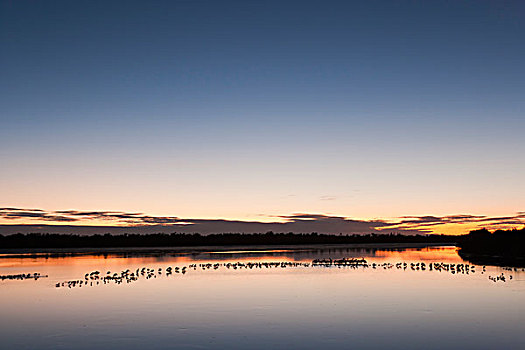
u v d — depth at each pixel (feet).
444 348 55.01
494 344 56.54
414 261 188.03
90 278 122.42
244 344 56.39
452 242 574.15
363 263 175.63
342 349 54.39
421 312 75.20
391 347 55.26
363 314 73.61
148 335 60.64
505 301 85.46
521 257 201.57
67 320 69.77
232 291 98.37
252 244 463.42
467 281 114.93
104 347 55.26
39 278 123.13
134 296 91.81
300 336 60.13
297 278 122.31
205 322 67.97
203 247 361.71
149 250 300.20
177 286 106.32
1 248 326.44
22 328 64.90
